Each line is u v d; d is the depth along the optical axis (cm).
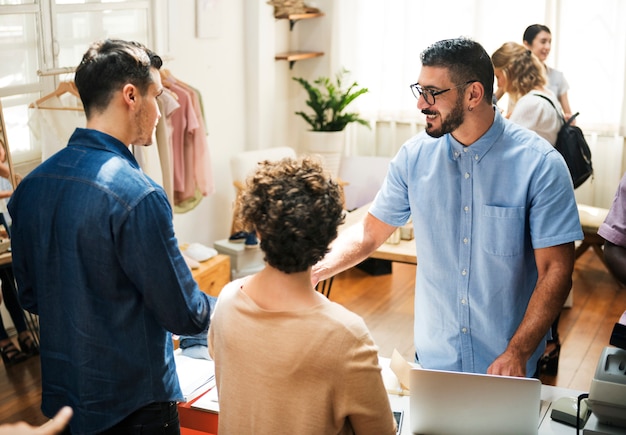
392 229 241
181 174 486
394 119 637
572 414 201
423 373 188
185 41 528
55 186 177
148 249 173
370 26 626
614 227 229
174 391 190
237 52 585
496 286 216
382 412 146
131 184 173
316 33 638
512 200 211
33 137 422
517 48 475
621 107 574
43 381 190
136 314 180
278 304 145
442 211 220
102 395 179
